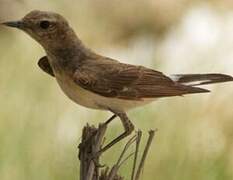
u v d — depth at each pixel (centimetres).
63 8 2056
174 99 1569
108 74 1065
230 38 1948
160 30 2141
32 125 1520
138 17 2155
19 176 1399
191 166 1397
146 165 1389
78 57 1080
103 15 2120
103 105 1062
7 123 1507
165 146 1422
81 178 960
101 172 996
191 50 1898
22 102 1594
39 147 1469
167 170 1392
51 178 1395
